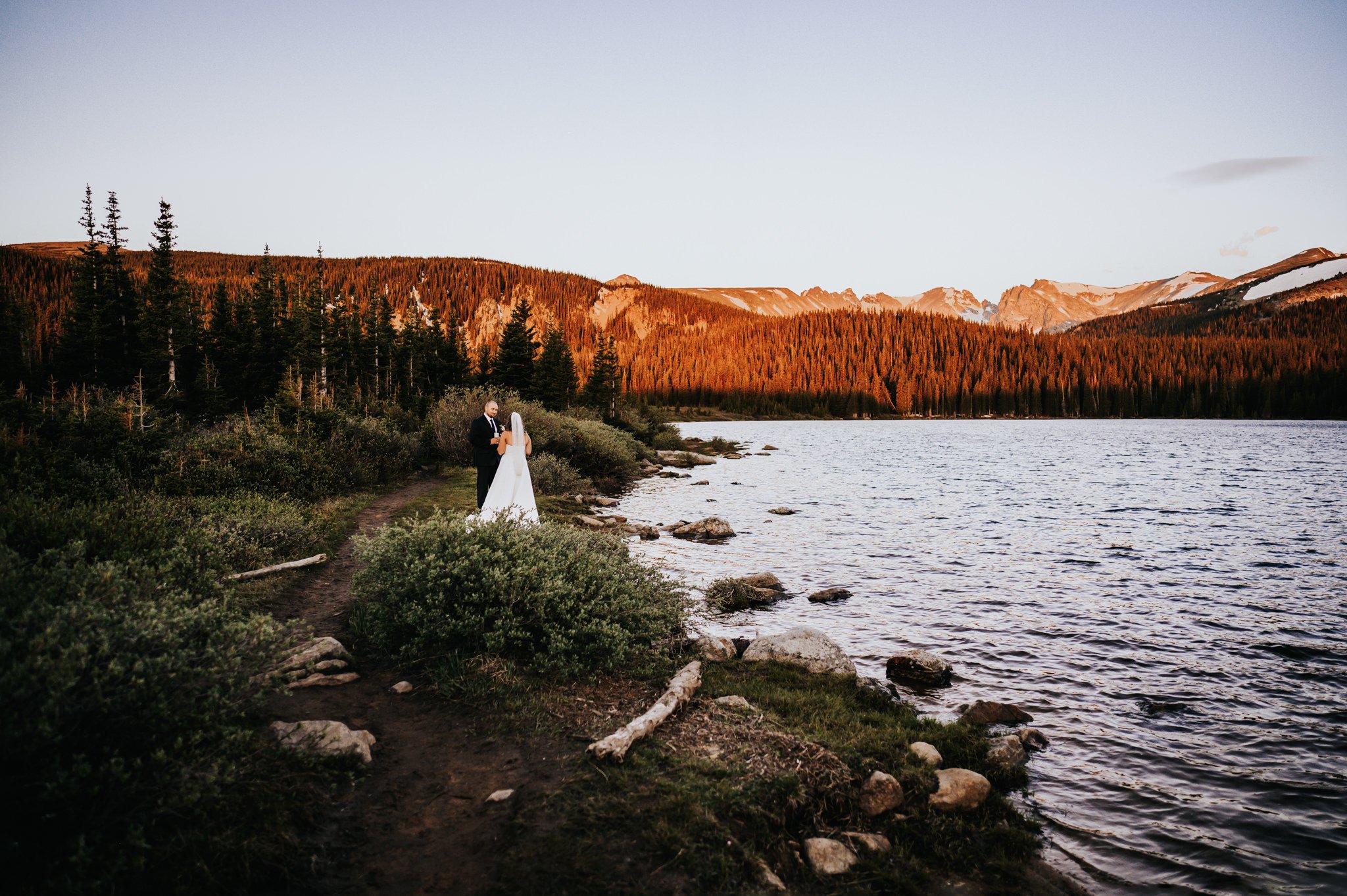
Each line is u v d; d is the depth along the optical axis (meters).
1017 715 7.93
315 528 12.81
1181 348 182.62
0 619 3.97
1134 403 159.75
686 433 99.62
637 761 5.44
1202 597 13.73
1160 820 5.96
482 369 66.56
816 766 5.67
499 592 7.35
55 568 5.09
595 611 7.67
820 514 24.75
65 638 3.94
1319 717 8.18
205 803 4.09
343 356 54.66
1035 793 6.36
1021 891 4.86
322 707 6.11
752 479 37.59
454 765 5.37
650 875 4.23
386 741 5.68
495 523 8.58
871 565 16.48
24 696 3.49
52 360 36.75
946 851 5.17
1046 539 20.00
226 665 4.48
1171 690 9.01
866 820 5.37
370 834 4.47
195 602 6.29
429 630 7.07
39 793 3.45
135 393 25.66
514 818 4.65
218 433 19.02
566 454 29.75
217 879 3.71
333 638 7.54
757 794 5.14
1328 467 42.53
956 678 9.32
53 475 11.07
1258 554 18.00
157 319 38.19
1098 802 6.25
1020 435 92.25
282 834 4.16
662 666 7.70
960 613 12.52
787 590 14.02
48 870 3.34
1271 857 5.46
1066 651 10.48
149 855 3.69
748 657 9.24
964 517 24.05
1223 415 150.88
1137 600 13.52
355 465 20.91
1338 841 5.69
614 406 73.38
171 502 10.91
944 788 5.83
